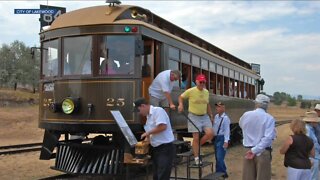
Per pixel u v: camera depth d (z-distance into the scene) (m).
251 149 7.27
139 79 9.59
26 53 61.09
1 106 40.91
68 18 10.27
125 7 10.17
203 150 17.44
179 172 11.65
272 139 7.29
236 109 19.45
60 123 9.85
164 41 10.91
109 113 9.57
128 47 9.66
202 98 9.79
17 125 29.47
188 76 12.73
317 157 8.64
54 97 10.05
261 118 7.31
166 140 7.30
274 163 14.00
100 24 9.73
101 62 9.71
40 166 12.58
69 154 10.04
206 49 15.69
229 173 11.96
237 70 19.78
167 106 9.91
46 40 10.45
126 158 8.89
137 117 9.52
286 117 66.94
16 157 14.39
